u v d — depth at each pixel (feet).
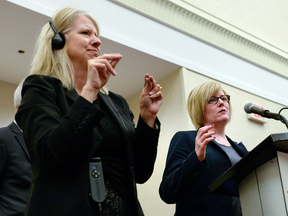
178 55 12.60
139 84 13.08
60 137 3.10
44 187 3.16
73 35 4.20
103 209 3.35
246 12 16.11
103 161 3.64
